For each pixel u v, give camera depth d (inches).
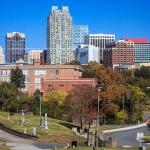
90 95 4613.7
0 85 5123.0
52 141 2783.0
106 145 2694.4
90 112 4537.4
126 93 5374.0
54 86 6225.4
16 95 4854.8
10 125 3373.5
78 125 4333.2
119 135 4079.7
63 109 4761.3
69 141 2738.7
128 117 5300.2
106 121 5113.2
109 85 5565.9
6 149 2320.4
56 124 3831.2
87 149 2330.2
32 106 4756.4
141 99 5600.4
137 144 3171.8
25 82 6727.4
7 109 4660.4
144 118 5802.2
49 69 6717.5
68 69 6707.7
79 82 6205.7
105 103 5012.3
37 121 3789.4
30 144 2593.5
